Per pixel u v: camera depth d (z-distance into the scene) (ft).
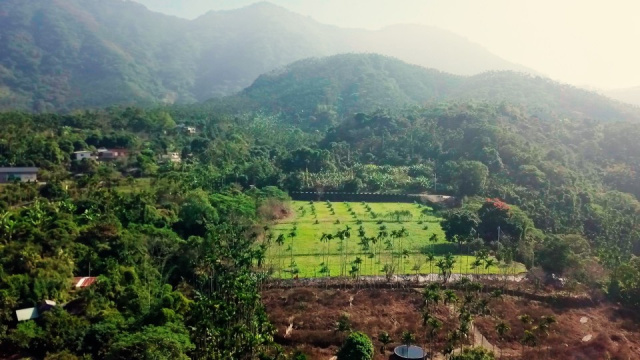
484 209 472.03
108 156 646.74
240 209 474.49
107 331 234.38
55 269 284.61
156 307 259.19
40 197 442.09
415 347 255.91
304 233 477.77
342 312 300.20
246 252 359.66
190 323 251.80
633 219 526.98
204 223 424.87
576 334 283.79
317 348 263.49
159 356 207.72
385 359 249.14
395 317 297.94
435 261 396.98
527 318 261.85
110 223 355.56
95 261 313.53
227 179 622.54
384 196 639.35
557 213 532.32
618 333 291.38
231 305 255.91
